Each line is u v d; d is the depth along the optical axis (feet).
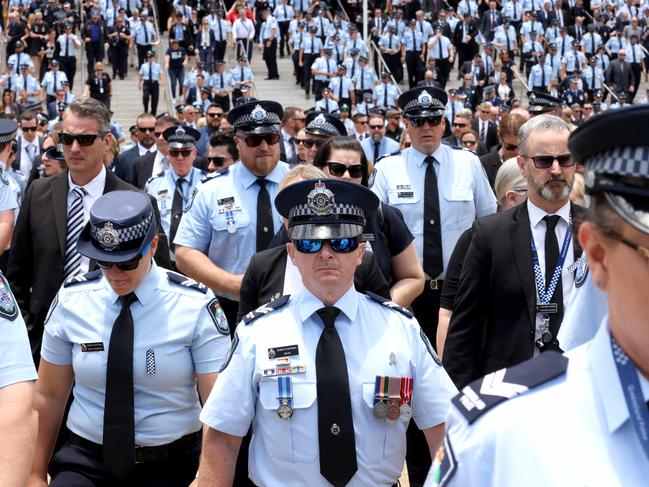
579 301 9.57
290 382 9.59
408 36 81.71
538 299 13.09
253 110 18.26
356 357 9.75
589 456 4.70
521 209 13.51
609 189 4.68
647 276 4.56
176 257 18.65
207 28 79.05
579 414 4.81
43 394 12.33
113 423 11.75
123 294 11.75
